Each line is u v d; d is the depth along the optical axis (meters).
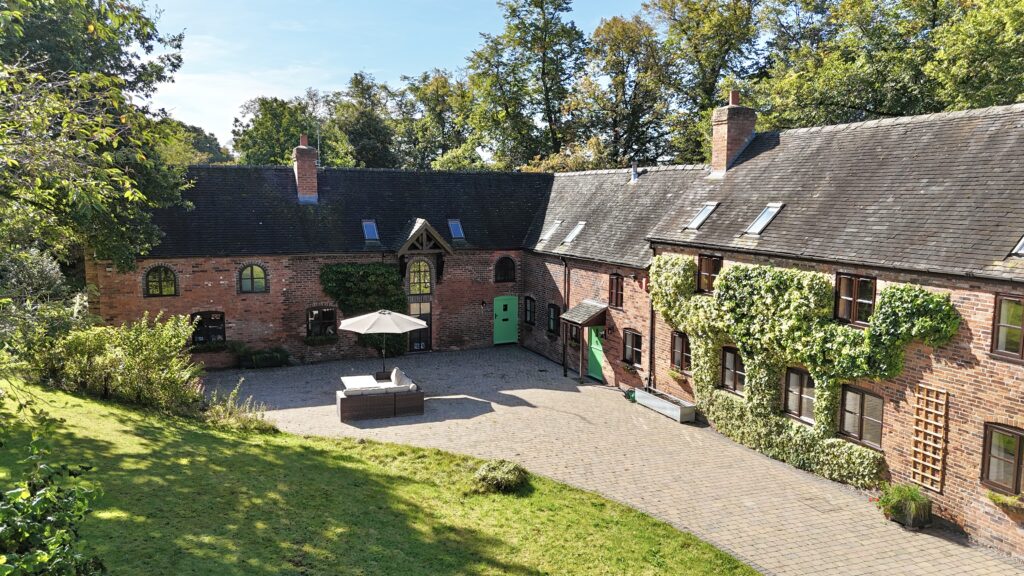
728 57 43.53
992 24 27.23
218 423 17.64
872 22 35.19
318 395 23.48
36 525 5.06
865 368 15.01
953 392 13.64
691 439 19.25
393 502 13.28
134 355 18.08
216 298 27.00
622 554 12.17
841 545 13.17
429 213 31.17
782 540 13.34
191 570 9.08
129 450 13.56
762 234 18.36
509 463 15.69
